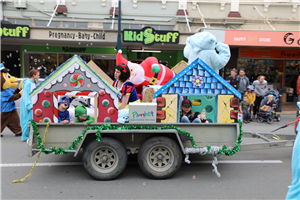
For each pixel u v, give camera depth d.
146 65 5.58
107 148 4.00
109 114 3.99
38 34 11.24
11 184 3.99
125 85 4.46
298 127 2.22
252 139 6.71
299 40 10.98
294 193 2.14
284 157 5.39
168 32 11.28
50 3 14.01
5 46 15.04
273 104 8.90
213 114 4.44
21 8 13.89
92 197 3.57
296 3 13.99
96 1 14.08
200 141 4.10
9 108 6.66
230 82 9.29
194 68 4.12
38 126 3.93
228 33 11.08
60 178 4.21
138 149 4.14
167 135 4.08
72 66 3.87
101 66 15.03
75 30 11.32
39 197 3.58
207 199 3.55
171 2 14.23
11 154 5.42
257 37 11.05
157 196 3.62
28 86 5.94
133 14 14.23
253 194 3.72
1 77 6.35
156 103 4.07
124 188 3.84
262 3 14.02
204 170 4.61
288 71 14.38
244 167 4.79
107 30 11.35
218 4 14.12
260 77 9.80
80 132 3.96
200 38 4.97
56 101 3.90
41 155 5.37
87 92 3.93
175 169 4.04
